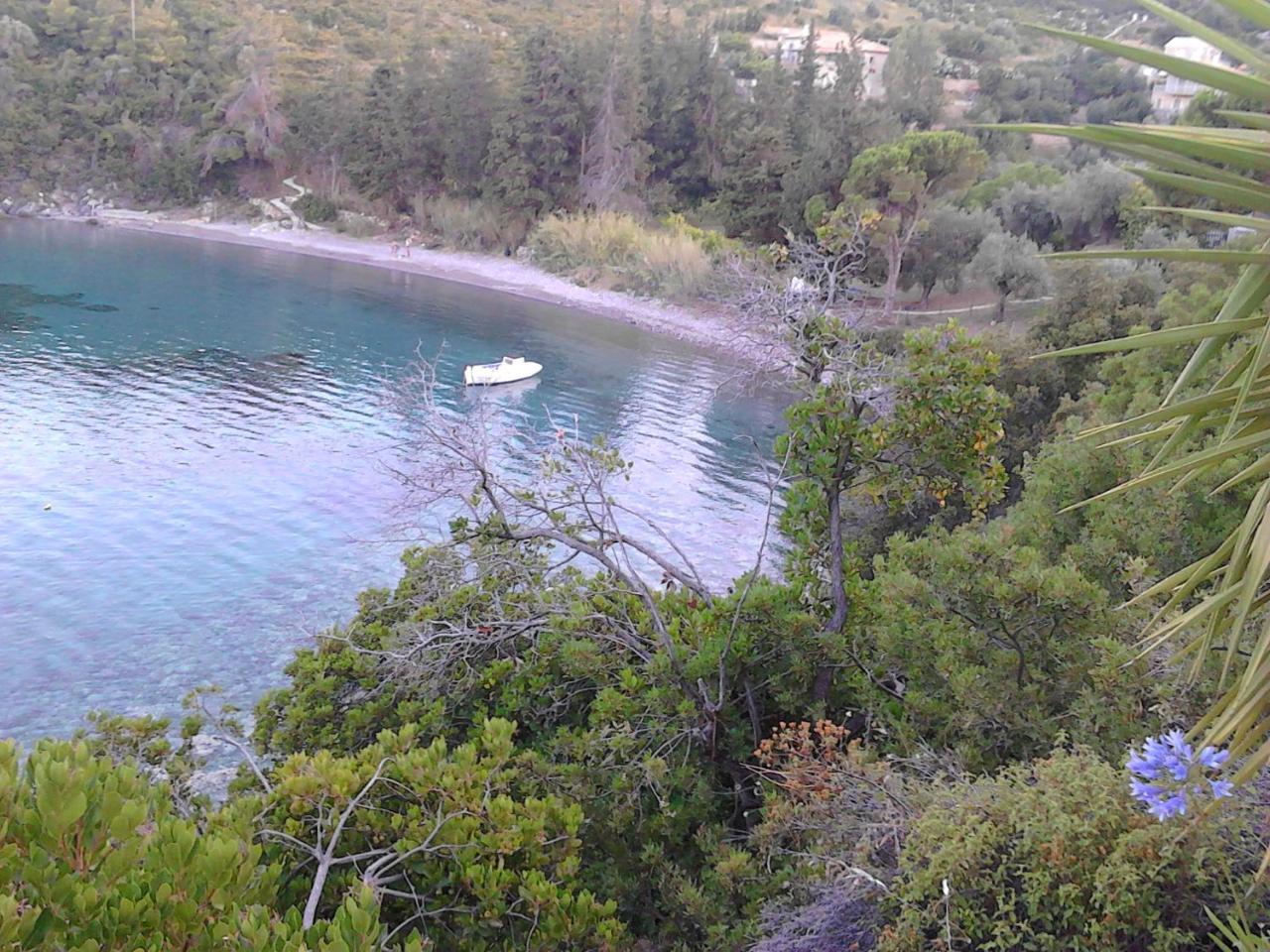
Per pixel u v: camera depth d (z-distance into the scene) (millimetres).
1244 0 1629
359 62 89688
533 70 64000
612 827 7234
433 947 5379
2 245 59969
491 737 6516
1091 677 6301
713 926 6414
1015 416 23328
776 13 111000
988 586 6922
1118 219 41688
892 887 4785
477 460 9289
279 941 3336
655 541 24016
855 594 8648
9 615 18328
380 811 5949
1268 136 1607
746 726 8336
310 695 8750
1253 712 2070
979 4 109625
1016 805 4375
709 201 62812
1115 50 1694
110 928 3158
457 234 66125
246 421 30719
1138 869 3820
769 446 31859
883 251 43250
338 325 45625
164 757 7688
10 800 3480
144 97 76375
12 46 74000
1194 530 9242
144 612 18781
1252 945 3172
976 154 43438
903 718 7324
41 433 28422
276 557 21469
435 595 9977
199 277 54938
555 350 43438
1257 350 1860
